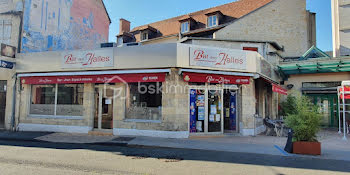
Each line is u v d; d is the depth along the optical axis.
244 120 10.16
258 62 10.58
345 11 17.47
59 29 15.35
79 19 17.45
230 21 17.34
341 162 5.89
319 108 7.25
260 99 12.24
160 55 9.32
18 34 12.32
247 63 10.16
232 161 5.90
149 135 9.40
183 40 14.27
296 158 6.27
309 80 14.34
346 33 17.28
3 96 11.80
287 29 16.61
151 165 5.48
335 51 18.14
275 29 16.44
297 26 16.78
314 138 7.01
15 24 12.44
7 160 5.84
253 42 14.21
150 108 9.66
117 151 7.09
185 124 9.23
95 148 7.55
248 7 18.00
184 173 4.87
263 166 5.45
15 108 11.38
